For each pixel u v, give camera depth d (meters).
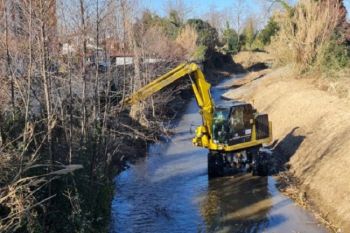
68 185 12.07
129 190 20.19
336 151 20.38
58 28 13.92
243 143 21.14
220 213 17.42
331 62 34.88
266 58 81.62
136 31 29.98
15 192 9.62
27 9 11.78
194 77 21.23
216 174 21.55
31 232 9.90
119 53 21.23
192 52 59.75
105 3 14.68
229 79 72.44
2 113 11.40
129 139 25.94
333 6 36.75
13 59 12.50
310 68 37.91
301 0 39.00
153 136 28.88
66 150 13.01
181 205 18.39
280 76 43.50
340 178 17.83
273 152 25.72
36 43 12.59
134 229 16.09
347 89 28.61
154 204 18.47
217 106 21.12
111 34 17.70
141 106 29.56
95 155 14.86
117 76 22.03
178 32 63.22
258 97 41.16
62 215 11.73
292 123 28.06
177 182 21.22
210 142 21.22
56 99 14.71
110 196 15.98
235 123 20.84
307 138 24.41
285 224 16.16
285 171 22.23
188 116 39.56
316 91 31.31
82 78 14.56
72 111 14.23
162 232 15.88
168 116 38.88
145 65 31.23
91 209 13.05
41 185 10.95
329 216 16.31
